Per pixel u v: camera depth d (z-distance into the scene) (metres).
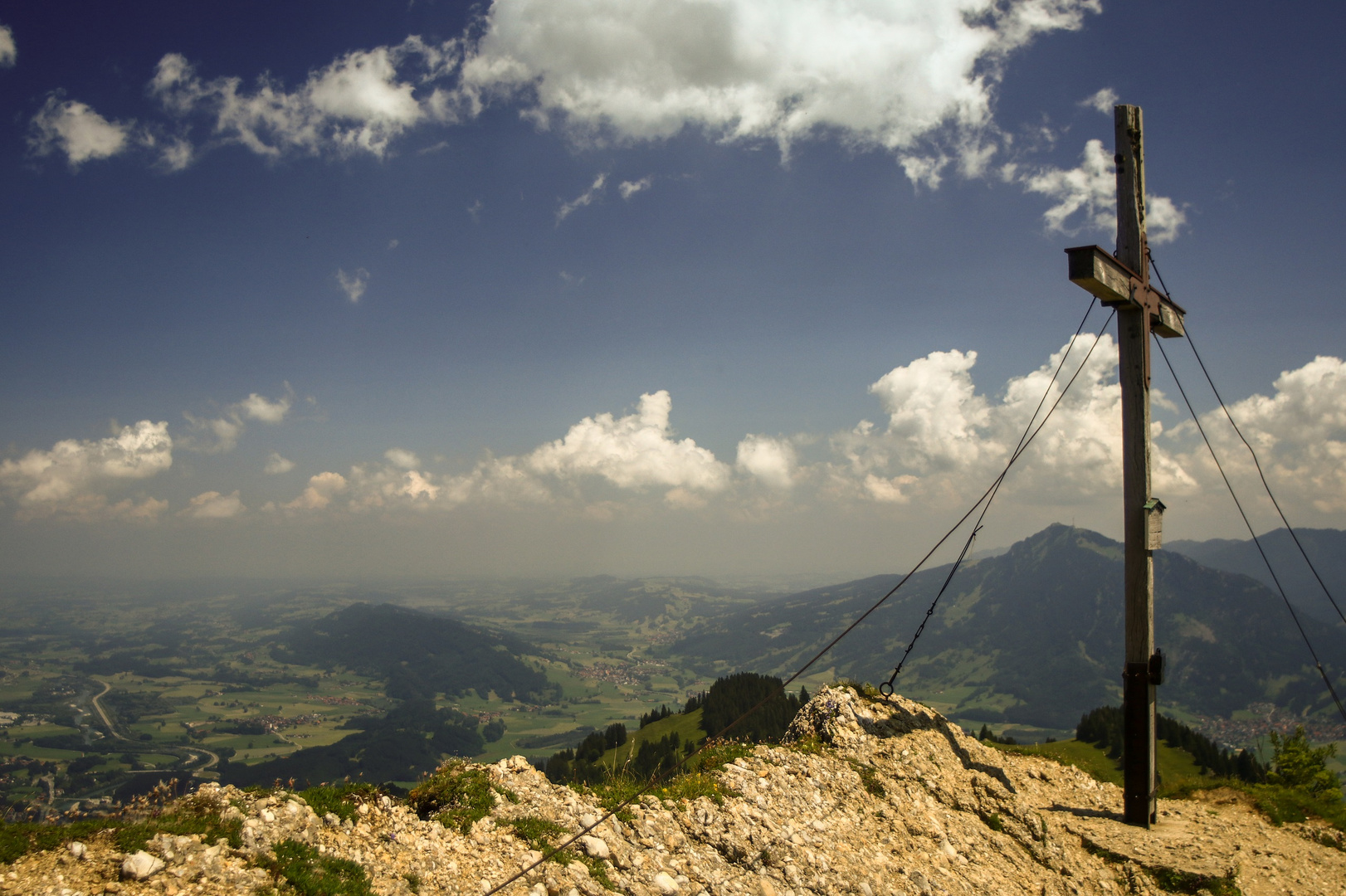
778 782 12.85
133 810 7.46
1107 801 17.64
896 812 13.43
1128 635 16.52
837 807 12.86
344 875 7.62
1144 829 15.84
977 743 18.38
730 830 11.12
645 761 52.72
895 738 15.66
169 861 6.77
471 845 8.98
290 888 7.18
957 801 14.55
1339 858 16.70
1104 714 74.81
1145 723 16.12
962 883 12.00
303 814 8.00
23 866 6.30
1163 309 17.83
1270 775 39.72
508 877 8.65
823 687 16.91
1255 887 14.00
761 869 10.64
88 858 6.62
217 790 7.88
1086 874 13.66
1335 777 37.62
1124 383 16.95
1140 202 17.25
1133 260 16.98
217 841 7.23
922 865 12.14
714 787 12.05
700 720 95.44
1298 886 14.48
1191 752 99.50
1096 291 15.59
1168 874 13.79
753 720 91.44
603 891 8.95
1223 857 14.48
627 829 10.42
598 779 12.41
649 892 9.37
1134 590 16.47
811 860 11.06
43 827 6.87
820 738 15.24
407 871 8.14
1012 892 12.33
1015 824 14.37
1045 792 17.59
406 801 9.75
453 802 9.67
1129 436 16.78
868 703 16.53
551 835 9.60
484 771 10.40
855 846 11.92
